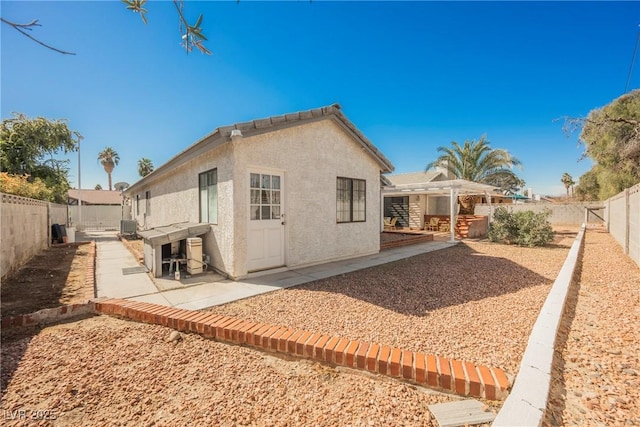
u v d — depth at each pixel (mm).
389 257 8586
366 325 3648
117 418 2061
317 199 7371
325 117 7234
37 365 2707
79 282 5613
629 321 3527
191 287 5367
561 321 3570
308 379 2520
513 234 11758
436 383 2365
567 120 10102
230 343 3164
